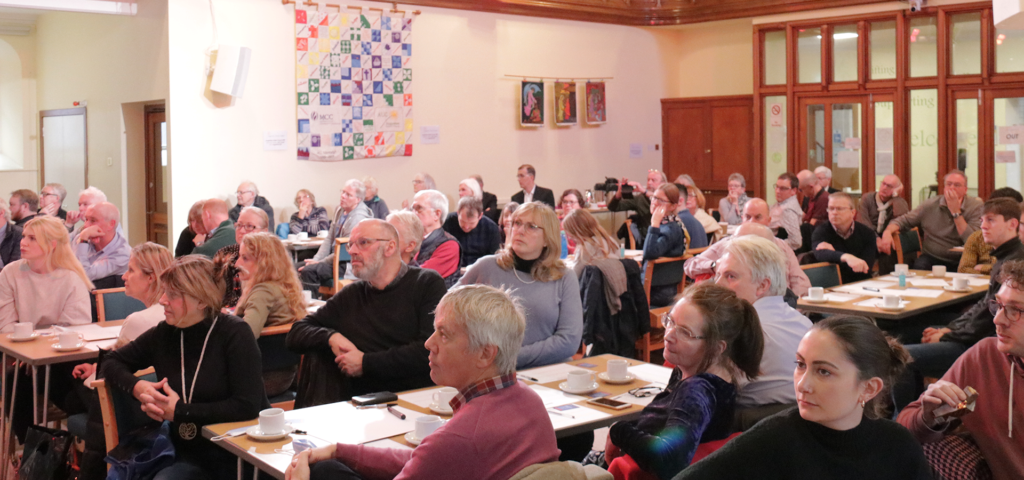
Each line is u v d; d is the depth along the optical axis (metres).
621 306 4.70
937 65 9.52
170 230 8.01
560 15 10.55
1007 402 2.39
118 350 2.95
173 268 2.87
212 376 2.85
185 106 8.02
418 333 3.38
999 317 2.35
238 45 8.23
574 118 10.88
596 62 11.07
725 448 1.76
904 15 9.61
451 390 2.67
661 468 2.08
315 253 8.09
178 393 2.87
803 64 10.43
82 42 9.63
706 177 11.66
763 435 1.75
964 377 2.49
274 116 8.53
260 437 2.43
